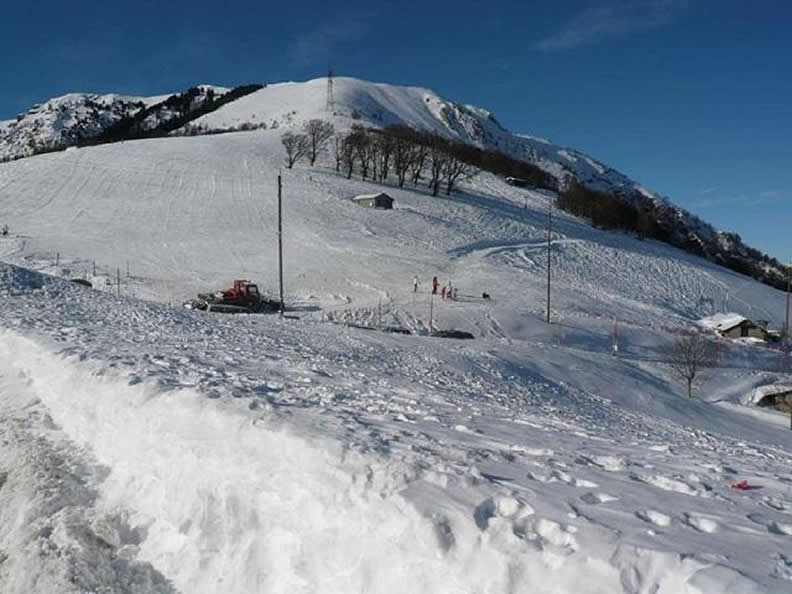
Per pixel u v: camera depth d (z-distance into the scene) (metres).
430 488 5.63
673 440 15.36
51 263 58.41
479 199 104.50
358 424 8.07
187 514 6.94
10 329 16.81
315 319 45.53
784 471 8.32
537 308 54.75
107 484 8.51
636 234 107.12
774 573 4.20
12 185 86.88
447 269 65.94
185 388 9.66
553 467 6.74
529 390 25.70
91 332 17.81
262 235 73.25
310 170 105.06
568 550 4.58
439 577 4.75
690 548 4.53
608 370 35.09
